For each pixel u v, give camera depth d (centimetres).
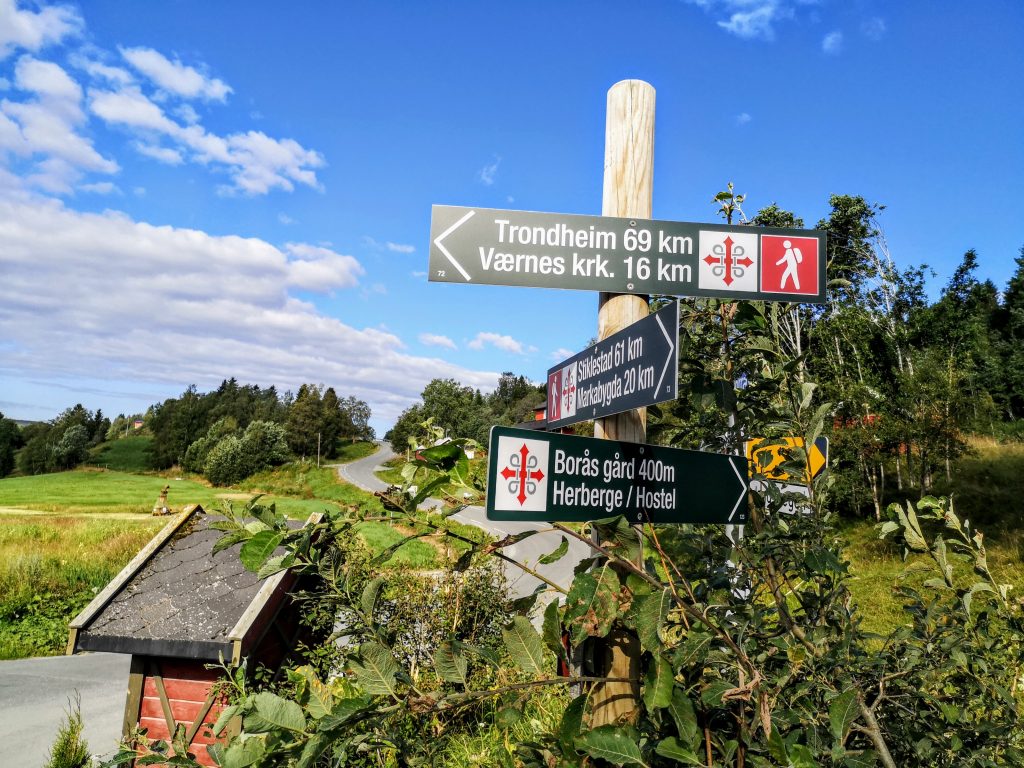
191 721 456
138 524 2250
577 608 137
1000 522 1077
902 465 1392
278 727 125
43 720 762
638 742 134
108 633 450
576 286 225
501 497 165
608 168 239
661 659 133
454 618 507
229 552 533
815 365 1349
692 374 203
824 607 192
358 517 146
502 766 155
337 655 399
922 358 1463
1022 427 1830
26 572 1402
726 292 229
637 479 190
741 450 210
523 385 10838
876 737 146
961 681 188
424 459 153
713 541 203
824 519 191
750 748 137
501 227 227
